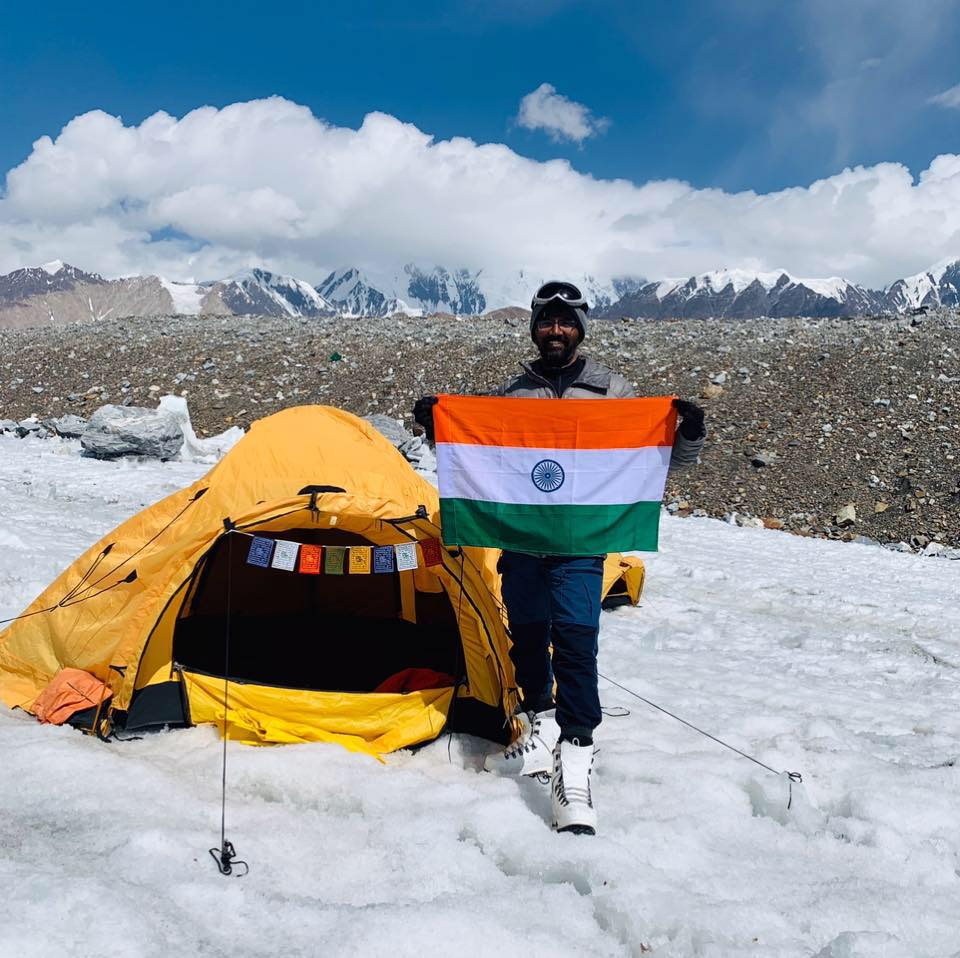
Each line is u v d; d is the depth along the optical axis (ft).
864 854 11.31
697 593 33.53
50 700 14.60
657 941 8.73
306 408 17.74
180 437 64.18
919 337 83.51
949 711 19.22
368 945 8.09
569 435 12.86
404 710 14.84
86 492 46.83
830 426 70.54
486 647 14.75
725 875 10.36
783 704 18.90
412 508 15.48
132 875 9.29
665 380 80.07
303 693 14.71
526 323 109.50
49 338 109.50
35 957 7.35
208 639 20.06
